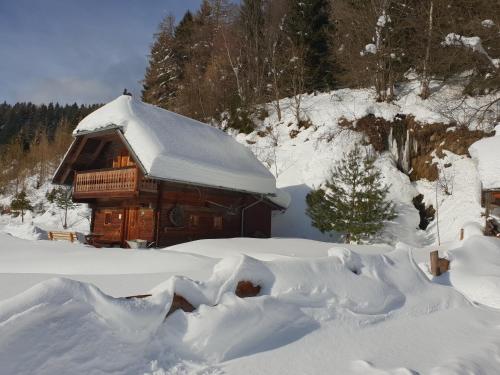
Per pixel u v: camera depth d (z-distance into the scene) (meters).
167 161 16.05
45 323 3.32
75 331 3.45
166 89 45.16
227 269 5.10
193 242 15.25
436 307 7.00
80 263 11.09
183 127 20.03
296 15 32.62
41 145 57.81
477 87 21.92
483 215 18.69
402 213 21.36
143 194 16.91
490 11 20.20
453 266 9.76
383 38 26.84
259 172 21.84
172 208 17.69
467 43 18.94
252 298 4.87
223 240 15.70
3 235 16.06
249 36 36.62
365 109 25.36
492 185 15.16
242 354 4.40
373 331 5.56
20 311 3.28
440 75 26.39
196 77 39.38
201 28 44.06
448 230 19.78
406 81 28.67
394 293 6.71
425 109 23.95
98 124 17.33
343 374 4.05
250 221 22.03
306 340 4.89
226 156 20.58
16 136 72.56
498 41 19.94
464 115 22.59
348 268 6.56
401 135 24.12
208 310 4.33
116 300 3.82
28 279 8.21
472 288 8.51
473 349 4.98
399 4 26.03
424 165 22.98
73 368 3.29
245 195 21.59
